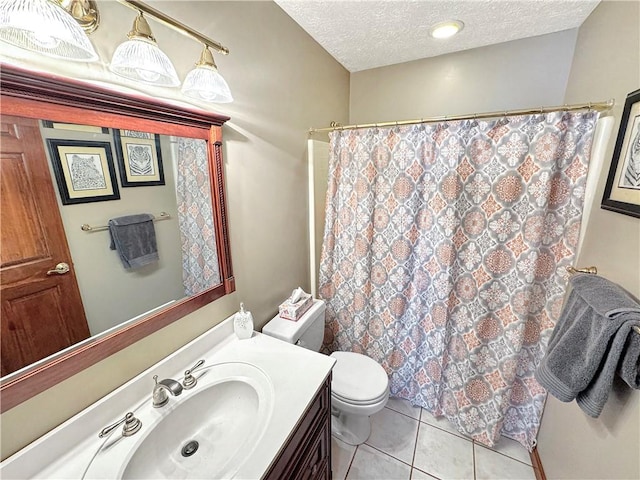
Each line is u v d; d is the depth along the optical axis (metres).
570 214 1.31
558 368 1.00
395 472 1.49
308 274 1.99
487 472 1.49
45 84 0.62
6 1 0.49
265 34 1.30
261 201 1.40
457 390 1.67
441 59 1.98
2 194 0.61
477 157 1.40
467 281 1.54
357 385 1.51
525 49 1.76
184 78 0.95
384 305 1.80
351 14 1.44
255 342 1.22
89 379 0.79
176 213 0.98
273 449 0.76
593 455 1.01
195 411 0.94
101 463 0.72
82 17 0.68
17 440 0.67
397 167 1.58
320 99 1.85
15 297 0.64
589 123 1.20
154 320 0.94
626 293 0.90
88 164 0.74
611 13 1.19
